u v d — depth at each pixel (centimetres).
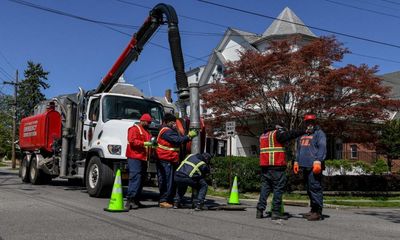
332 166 2267
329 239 676
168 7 1229
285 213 973
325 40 1839
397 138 2736
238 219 846
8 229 679
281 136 848
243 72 1944
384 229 816
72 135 1365
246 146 2973
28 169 1658
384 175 2108
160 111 1293
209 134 2058
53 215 823
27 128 1680
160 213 888
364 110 1806
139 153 950
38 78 6512
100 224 739
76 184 1656
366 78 1816
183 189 972
